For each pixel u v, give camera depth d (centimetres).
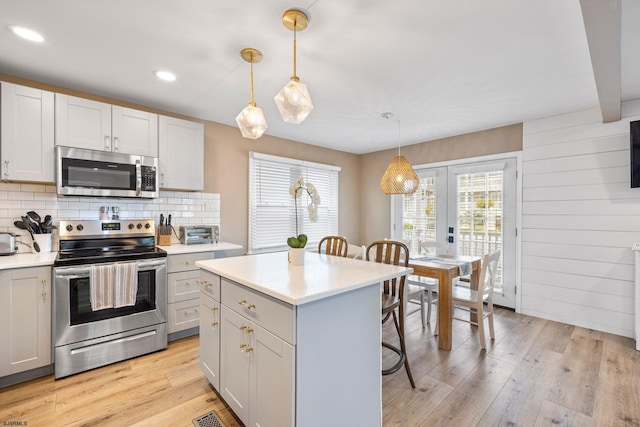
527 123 351
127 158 265
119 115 266
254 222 394
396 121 353
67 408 182
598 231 306
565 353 256
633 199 288
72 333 219
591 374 222
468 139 402
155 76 241
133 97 284
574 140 320
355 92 271
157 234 308
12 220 242
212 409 183
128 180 266
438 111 319
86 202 274
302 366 129
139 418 174
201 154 320
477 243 393
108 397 194
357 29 179
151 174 278
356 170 541
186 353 255
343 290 139
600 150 305
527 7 159
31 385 206
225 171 367
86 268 222
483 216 388
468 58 212
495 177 378
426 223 447
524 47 197
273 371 137
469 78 243
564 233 326
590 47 166
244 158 386
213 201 356
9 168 218
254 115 175
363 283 150
